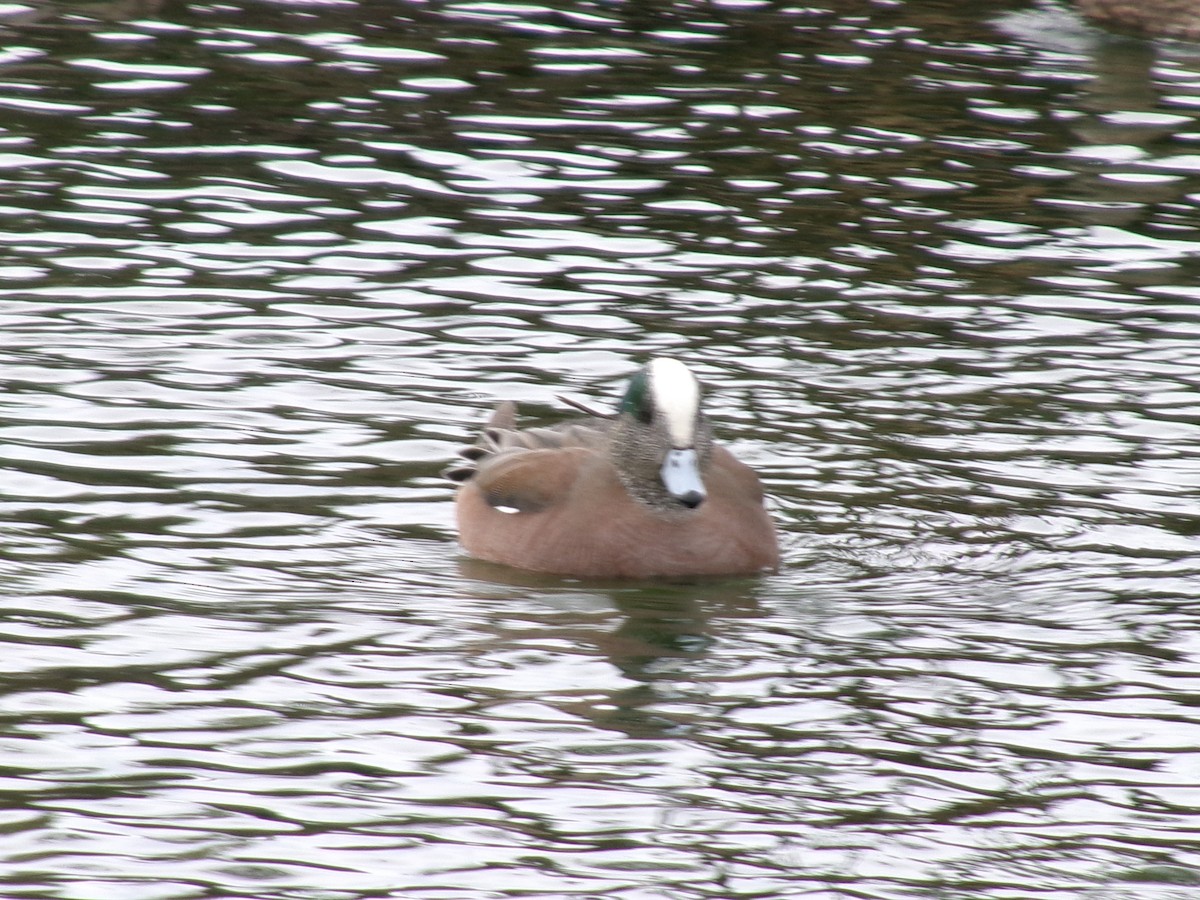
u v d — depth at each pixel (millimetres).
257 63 26906
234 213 20703
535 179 22328
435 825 9102
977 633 11750
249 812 9156
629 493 12719
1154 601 12289
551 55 28031
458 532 13219
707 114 25281
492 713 10375
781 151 23844
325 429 15008
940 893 8594
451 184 22031
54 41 27609
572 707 10500
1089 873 8820
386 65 27078
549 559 12609
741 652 11375
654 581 12570
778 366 16906
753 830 9148
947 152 24000
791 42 29344
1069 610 12141
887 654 11383
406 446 14781
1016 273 19781
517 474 12992
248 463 14203
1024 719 10516
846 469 14641
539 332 17578
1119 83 27328
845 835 9133
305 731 10055
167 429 14781
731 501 12828
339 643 11242
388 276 18984
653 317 18109
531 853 8859
